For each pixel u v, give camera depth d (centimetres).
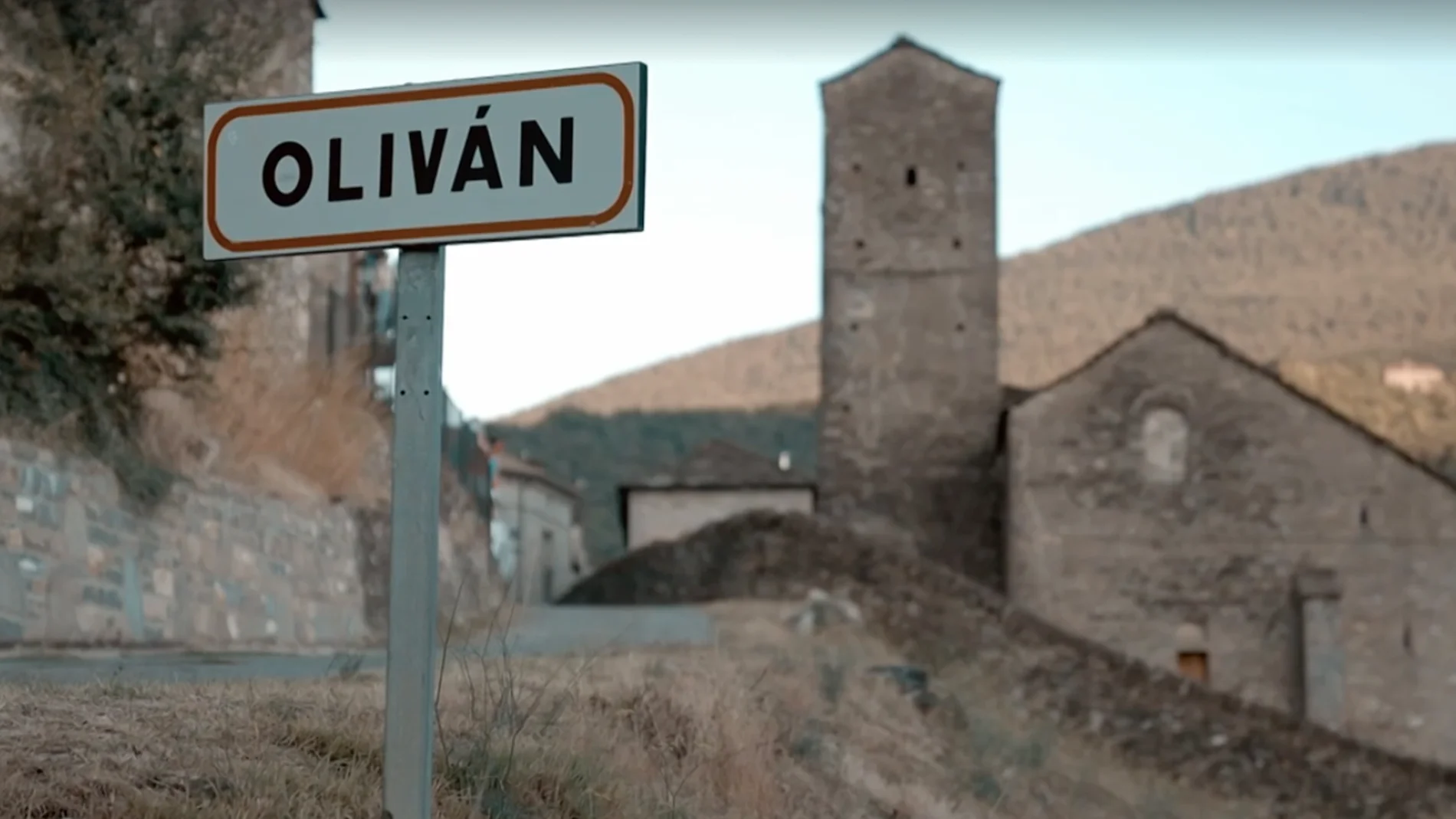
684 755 1070
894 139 5403
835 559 3784
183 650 1691
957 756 1573
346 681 1097
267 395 2178
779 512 3997
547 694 1091
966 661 2756
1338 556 4612
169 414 1848
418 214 596
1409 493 4625
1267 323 15162
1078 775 1844
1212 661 4597
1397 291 15375
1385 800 2605
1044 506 4669
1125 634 4609
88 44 1736
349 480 2380
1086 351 15388
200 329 1784
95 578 1579
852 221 5375
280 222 609
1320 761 2688
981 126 5400
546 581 6638
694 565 3959
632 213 580
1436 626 4569
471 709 951
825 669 1630
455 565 3019
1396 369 13362
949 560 5200
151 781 724
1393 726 4531
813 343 15625
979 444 5259
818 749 1253
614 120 585
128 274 1739
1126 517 4650
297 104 611
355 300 2795
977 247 5353
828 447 5281
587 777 889
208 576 1825
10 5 1698
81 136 1714
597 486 11456
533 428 13688
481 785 797
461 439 3294
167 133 1772
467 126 596
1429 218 16988
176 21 1819
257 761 773
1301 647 4559
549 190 587
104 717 817
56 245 1648
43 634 1480
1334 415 4659
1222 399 4675
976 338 5312
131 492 1680
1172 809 1955
